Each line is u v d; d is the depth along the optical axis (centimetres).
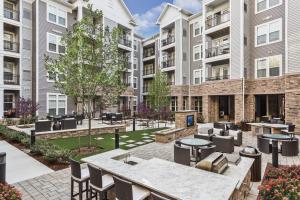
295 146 836
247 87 1806
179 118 1270
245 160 535
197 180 345
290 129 1094
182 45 2555
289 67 1420
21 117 1684
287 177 428
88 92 900
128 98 2864
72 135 1243
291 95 1403
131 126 1842
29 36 2044
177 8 2542
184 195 289
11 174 625
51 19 2112
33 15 2034
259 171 567
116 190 342
